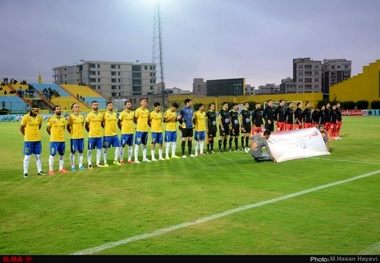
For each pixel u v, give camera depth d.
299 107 17.34
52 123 9.69
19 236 4.79
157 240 4.56
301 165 10.11
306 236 4.58
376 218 5.23
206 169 9.83
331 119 18.06
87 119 10.70
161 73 68.69
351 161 10.70
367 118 40.81
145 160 11.86
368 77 52.34
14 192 7.38
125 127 11.38
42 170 10.45
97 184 8.08
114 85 97.06
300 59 99.88
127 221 5.32
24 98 53.44
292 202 6.15
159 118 12.05
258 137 11.07
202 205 6.09
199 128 13.18
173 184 7.88
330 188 7.11
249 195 6.70
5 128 30.17
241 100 59.00
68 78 99.06
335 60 104.12
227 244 4.38
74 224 5.24
